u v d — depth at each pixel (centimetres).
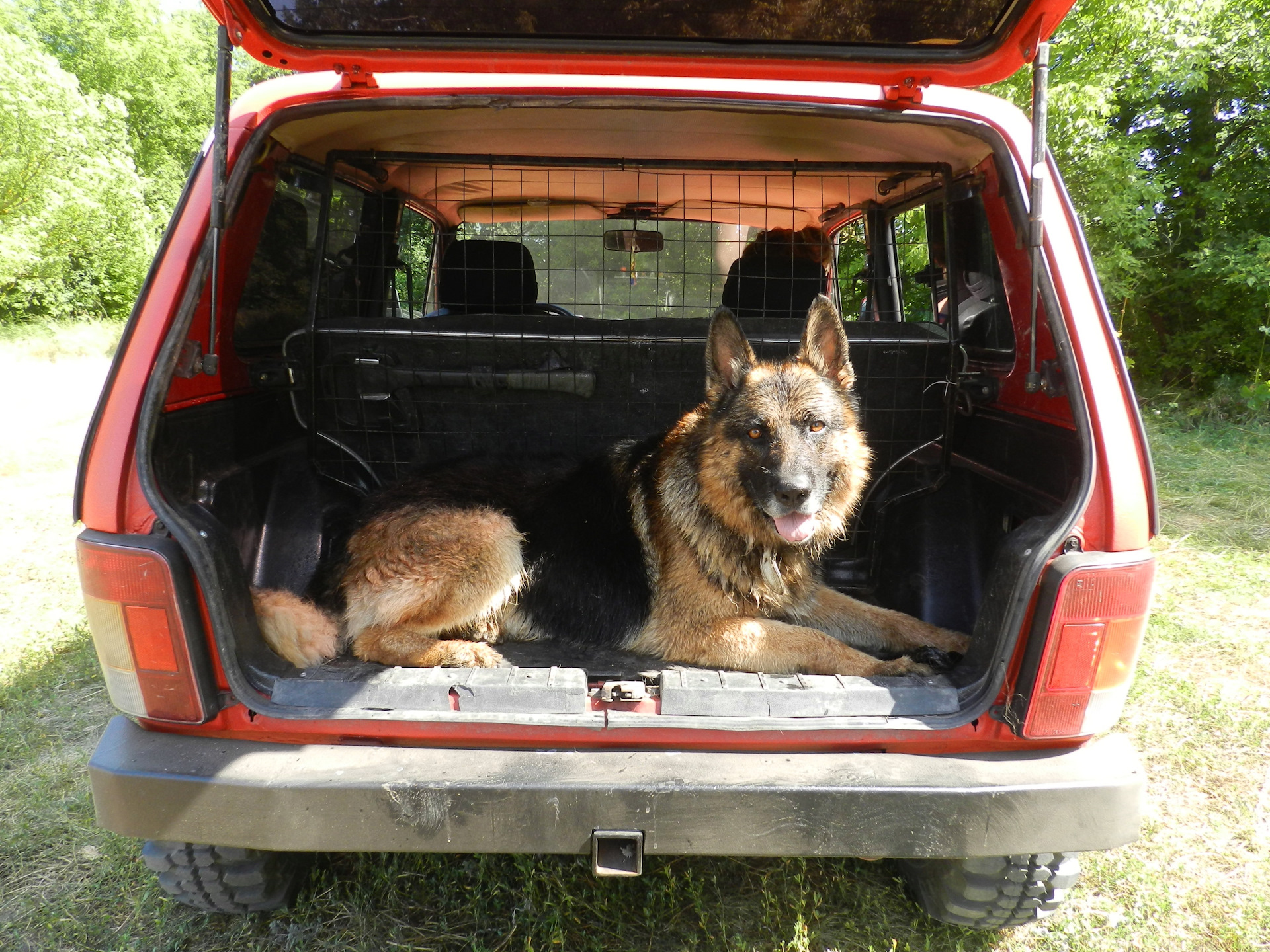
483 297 385
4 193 1983
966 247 295
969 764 187
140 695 186
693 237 418
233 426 250
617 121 272
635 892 250
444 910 245
